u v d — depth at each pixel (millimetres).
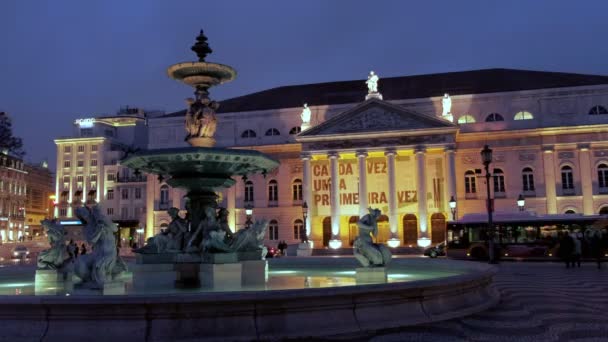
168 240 13180
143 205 80375
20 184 98875
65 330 7238
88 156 83500
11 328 7324
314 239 55438
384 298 8586
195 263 12648
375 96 52844
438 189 53312
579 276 20641
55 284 13844
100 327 7223
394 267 17562
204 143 14359
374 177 55219
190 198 14227
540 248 35438
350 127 52969
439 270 15945
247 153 13305
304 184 53844
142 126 94000
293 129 59000
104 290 10266
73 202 82562
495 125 54344
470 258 36938
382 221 54844
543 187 52656
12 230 94562
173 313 7281
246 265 12984
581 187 51906
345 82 65375
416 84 60781
